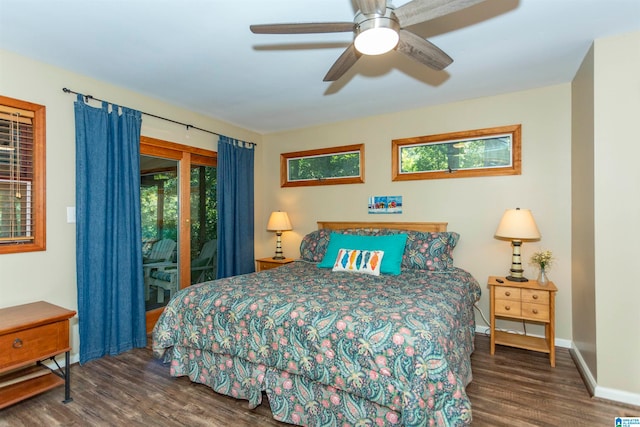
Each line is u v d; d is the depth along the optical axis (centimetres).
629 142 214
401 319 174
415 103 354
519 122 320
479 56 250
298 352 182
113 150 290
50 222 255
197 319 224
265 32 166
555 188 305
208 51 240
